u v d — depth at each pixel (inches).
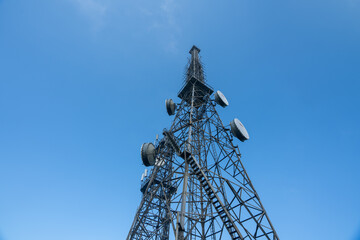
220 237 934.4
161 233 1392.7
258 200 1038.4
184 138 1216.8
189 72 1685.5
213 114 1402.6
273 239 921.5
